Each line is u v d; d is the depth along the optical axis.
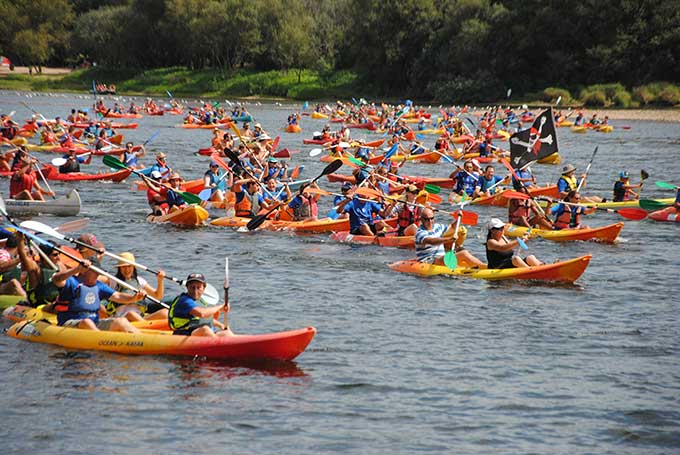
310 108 185.00
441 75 199.38
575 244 41.81
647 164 82.94
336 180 66.94
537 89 190.25
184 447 18.27
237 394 21.20
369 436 19.02
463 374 23.05
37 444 18.28
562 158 88.62
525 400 21.28
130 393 21.08
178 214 45.53
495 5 196.75
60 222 45.38
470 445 18.70
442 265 35.25
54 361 23.23
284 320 27.84
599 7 184.62
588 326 27.73
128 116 143.75
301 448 18.34
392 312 29.03
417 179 64.31
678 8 179.62
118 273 26.47
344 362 23.77
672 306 30.41
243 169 47.91
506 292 31.95
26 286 26.80
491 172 56.34
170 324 24.28
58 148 81.69
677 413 20.64
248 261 36.91
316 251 39.28
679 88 175.38
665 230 46.41
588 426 19.81
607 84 183.12
